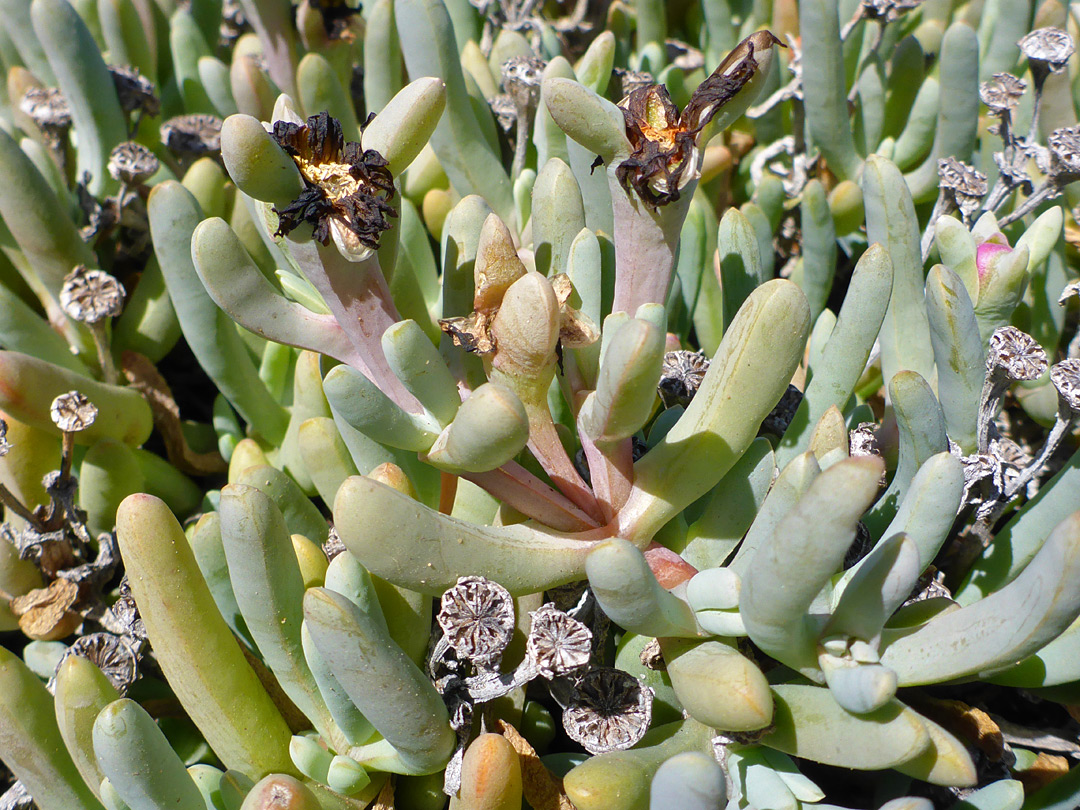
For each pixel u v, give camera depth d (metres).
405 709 0.11
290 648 0.12
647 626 0.11
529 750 0.13
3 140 0.18
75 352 0.19
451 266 0.14
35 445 0.17
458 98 0.18
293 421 0.17
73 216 0.21
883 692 0.10
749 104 0.13
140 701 0.15
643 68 0.24
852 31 0.23
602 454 0.13
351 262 0.12
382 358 0.12
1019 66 0.23
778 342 0.12
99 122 0.20
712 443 0.12
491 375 0.12
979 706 0.15
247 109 0.20
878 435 0.16
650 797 0.11
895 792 0.13
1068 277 0.20
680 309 0.18
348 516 0.11
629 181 0.13
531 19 0.23
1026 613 0.10
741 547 0.13
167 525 0.12
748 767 0.12
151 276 0.20
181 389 0.21
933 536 0.12
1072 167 0.16
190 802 0.12
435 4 0.18
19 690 0.12
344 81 0.24
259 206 0.13
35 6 0.19
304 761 0.12
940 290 0.14
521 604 0.14
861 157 0.22
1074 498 0.14
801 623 0.11
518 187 0.19
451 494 0.14
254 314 0.12
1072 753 0.15
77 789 0.13
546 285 0.11
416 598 0.13
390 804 0.13
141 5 0.25
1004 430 0.19
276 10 0.22
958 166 0.18
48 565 0.16
